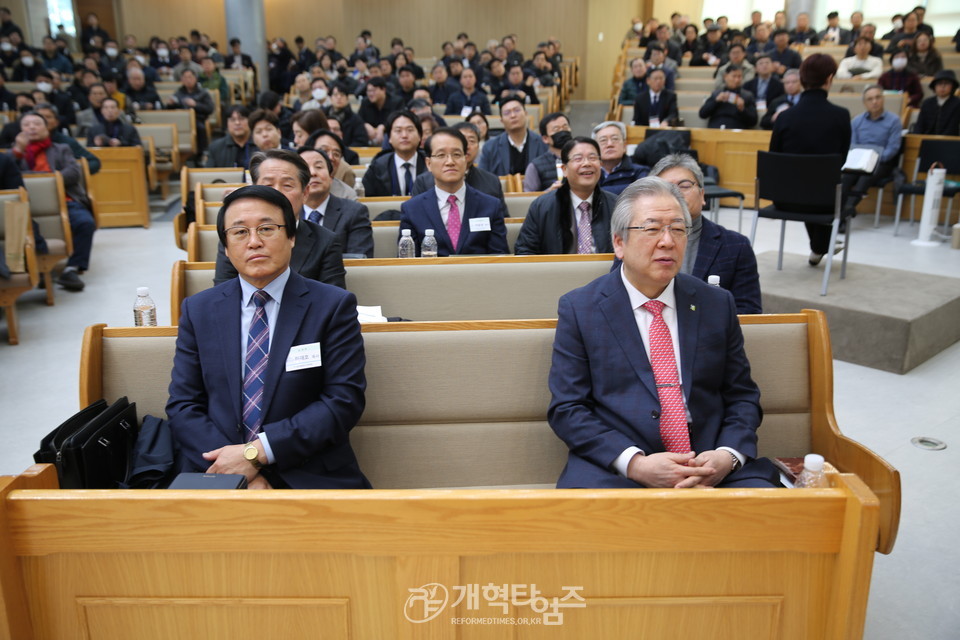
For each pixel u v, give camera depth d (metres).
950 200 6.86
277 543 1.21
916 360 4.04
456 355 2.12
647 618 1.26
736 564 1.24
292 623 1.26
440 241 3.72
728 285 2.74
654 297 1.96
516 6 17.19
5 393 3.76
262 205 1.92
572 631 1.26
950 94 7.46
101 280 5.89
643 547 1.21
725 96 8.45
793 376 2.14
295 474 1.88
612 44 17.20
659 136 7.56
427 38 17.88
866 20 16.95
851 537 1.18
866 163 6.22
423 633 1.25
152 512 1.20
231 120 6.42
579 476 1.86
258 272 1.92
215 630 1.27
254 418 1.93
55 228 5.25
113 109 8.36
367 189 5.17
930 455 3.07
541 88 12.66
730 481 1.82
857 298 4.30
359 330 2.02
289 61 15.89
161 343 2.09
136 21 17.95
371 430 2.12
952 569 2.31
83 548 1.22
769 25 12.98
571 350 1.96
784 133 5.41
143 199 7.98
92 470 1.73
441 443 2.13
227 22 14.76
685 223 1.88
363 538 1.20
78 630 1.27
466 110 9.66
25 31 15.81
